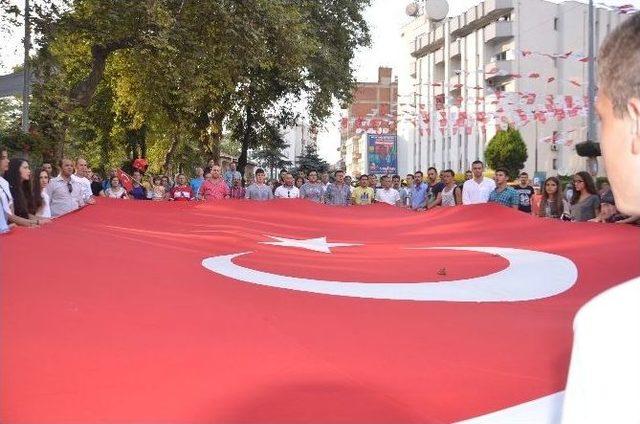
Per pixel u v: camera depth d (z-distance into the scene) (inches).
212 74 805.9
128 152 1508.4
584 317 34.8
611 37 39.8
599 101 41.1
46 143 678.5
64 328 134.8
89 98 757.3
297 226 396.8
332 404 98.9
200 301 166.7
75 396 98.9
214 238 317.7
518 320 160.2
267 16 774.5
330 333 141.0
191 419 91.9
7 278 182.1
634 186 38.9
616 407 32.2
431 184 621.6
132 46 749.3
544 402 101.3
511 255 276.7
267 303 170.2
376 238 351.3
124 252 247.6
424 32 2524.6
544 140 1486.2
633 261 245.8
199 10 754.8
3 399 96.7
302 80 1041.5
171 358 118.3
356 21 1086.4
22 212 342.3
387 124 1283.2
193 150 1430.9
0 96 696.4
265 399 99.7
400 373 115.0
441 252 289.3
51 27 690.8
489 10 1963.6
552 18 1916.8
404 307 173.3
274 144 1170.6
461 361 123.0
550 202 419.2
